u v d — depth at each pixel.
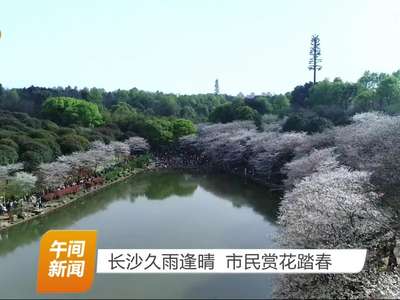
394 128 33.28
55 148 48.72
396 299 16.22
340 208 19.47
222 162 66.38
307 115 60.28
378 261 19.64
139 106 115.50
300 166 36.94
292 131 53.00
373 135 34.12
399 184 24.80
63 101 78.81
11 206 34.59
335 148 36.94
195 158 73.81
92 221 34.94
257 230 31.48
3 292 20.70
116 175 55.09
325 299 16.42
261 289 20.16
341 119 55.44
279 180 48.75
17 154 42.09
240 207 39.81
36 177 38.06
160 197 45.56
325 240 18.45
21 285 21.59
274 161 48.50
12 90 107.25
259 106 85.88
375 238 19.42
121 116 84.44
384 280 17.56
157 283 21.19
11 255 26.61
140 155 71.81
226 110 83.00
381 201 24.61
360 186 23.31
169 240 29.31
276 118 74.00
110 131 71.56
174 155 76.75
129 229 32.34
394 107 53.19
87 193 45.88
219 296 19.53
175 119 87.25
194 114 109.25
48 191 41.16
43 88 118.88
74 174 47.81
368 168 28.22
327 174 26.59
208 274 22.27
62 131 60.56
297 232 19.08
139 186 52.03
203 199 44.16
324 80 80.81
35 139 48.12
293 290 17.31
